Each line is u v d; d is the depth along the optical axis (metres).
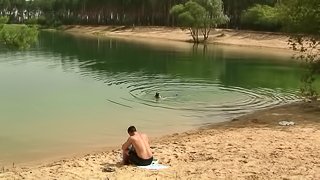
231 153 15.15
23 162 16.25
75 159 15.65
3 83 36.59
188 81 39.06
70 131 21.30
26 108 26.77
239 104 28.62
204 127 21.94
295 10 24.81
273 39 93.81
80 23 161.50
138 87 34.72
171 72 46.03
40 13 170.12
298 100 30.23
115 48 80.12
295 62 60.06
